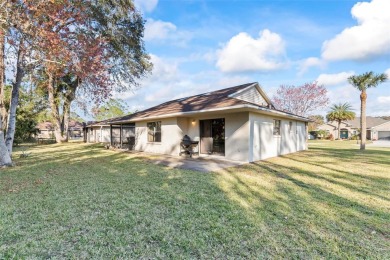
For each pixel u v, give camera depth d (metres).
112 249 2.71
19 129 21.47
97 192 5.05
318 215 3.76
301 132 16.45
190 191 5.14
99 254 2.61
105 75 9.53
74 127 49.16
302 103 33.44
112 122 17.69
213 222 3.47
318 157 11.69
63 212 3.85
